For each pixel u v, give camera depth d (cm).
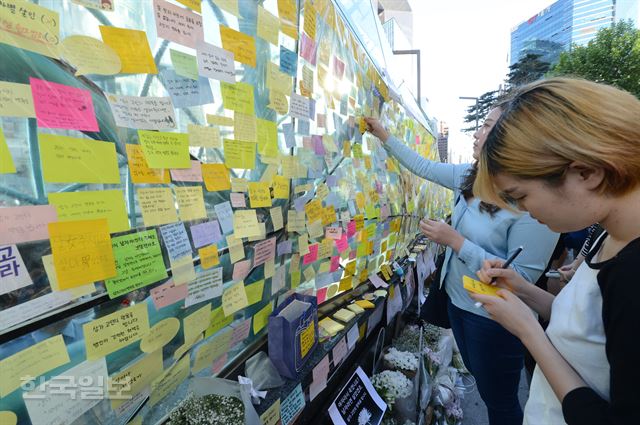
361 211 180
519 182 67
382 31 241
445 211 634
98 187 56
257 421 76
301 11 116
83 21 53
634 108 56
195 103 74
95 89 55
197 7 73
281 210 111
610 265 58
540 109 63
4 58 44
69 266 52
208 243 80
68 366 53
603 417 57
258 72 95
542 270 132
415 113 330
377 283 192
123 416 63
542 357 73
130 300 62
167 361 72
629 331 53
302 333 104
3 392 45
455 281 164
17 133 45
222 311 86
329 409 128
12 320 46
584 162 58
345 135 161
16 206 46
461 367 270
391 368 181
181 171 72
